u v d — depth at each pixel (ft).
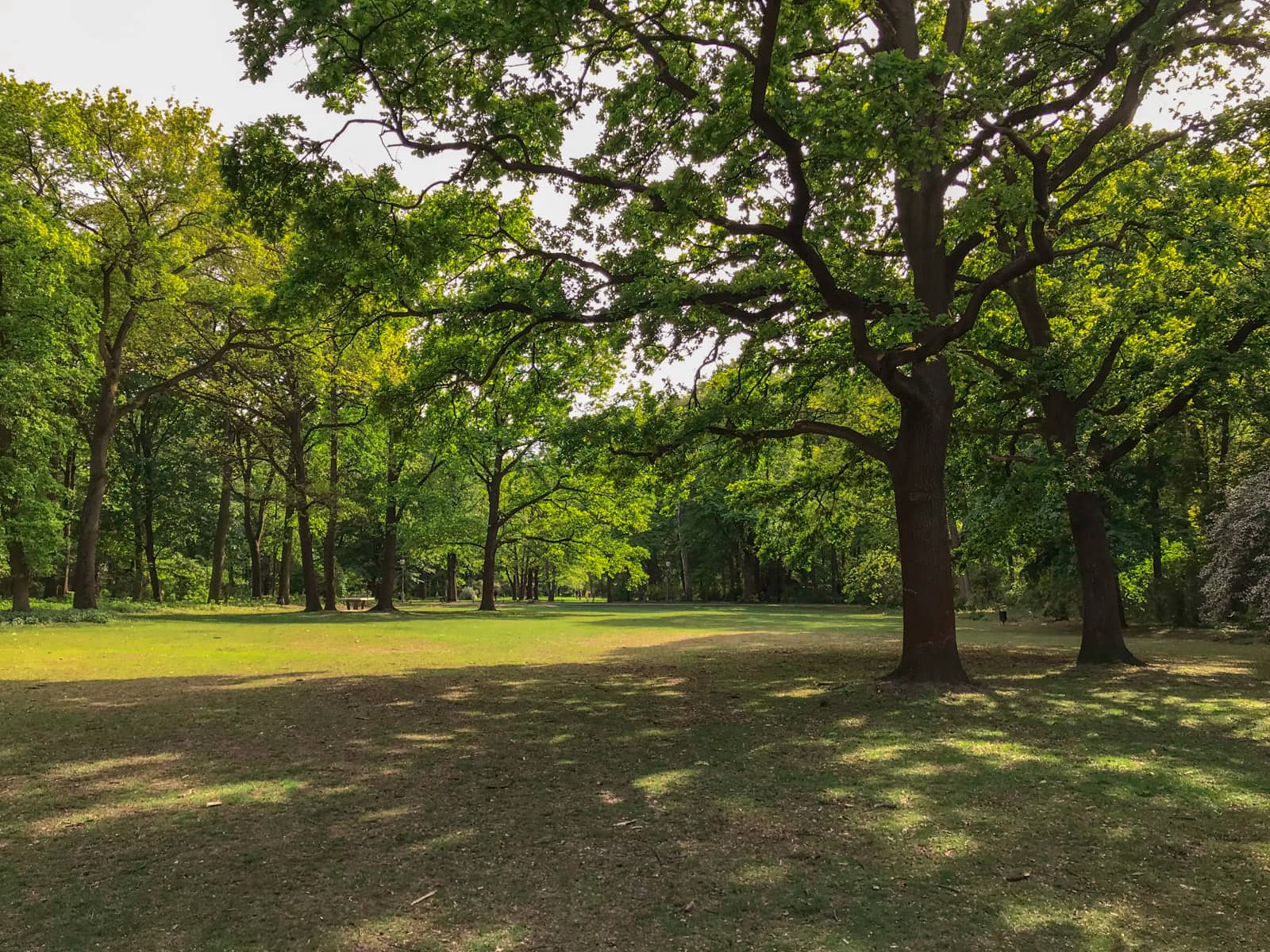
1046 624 88.53
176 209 84.17
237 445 131.75
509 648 59.77
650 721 29.04
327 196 31.86
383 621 93.45
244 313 81.35
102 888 13.84
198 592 163.63
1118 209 35.24
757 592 202.28
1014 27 34.60
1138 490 70.54
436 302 39.68
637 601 238.07
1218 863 14.87
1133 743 24.98
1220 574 51.85
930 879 14.11
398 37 28.30
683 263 42.78
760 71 26.89
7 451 76.43
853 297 34.42
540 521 139.23
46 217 72.64
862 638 71.61
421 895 13.48
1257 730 26.86
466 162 35.17
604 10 29.14
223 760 23.13
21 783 20.66
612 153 38.81
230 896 13.43
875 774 21.33
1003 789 19.84
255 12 25.13
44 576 98.94
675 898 13.32
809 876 14.25
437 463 121.49
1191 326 43.75
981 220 34.40
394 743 25.49
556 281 38.55
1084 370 48.85
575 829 16.88
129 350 98.17
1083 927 12.22
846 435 39.99
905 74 25.49
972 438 48.96
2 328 70.59
